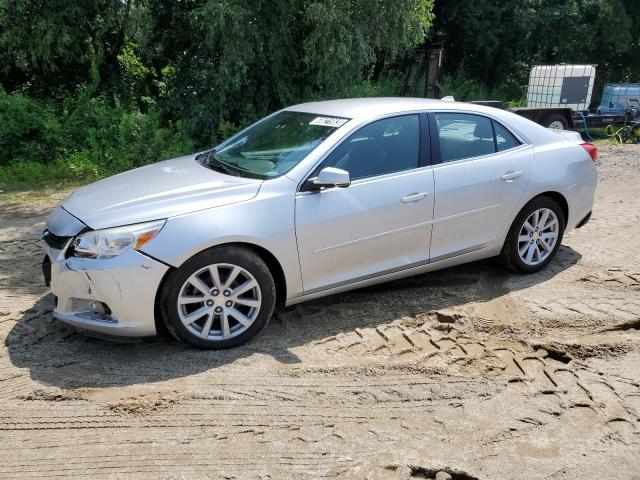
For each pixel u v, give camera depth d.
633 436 3.15
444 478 2.81
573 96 14.34
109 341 3.96
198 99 11.94
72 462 2.87
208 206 3.79
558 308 4.64
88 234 3.66
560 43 22.11
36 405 3.31
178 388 3.48
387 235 4.37
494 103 12.64
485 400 3.45
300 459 2.92
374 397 3.46
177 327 3.74
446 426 3.21
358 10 11.67
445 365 3.81
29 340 4.02
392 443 3.06
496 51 22.45
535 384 3.63
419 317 4.47
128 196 3.96
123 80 13.16
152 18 11.99
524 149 5.09
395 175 4.40
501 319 4.46
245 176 4.20
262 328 4.00
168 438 3.06
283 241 3.95
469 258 4.91
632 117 14.77
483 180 4.75
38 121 10.31
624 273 5.34
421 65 18.48
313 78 12.70
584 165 5.41
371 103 4.76
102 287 3.59
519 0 21.05
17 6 10.32
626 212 7.46
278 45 11.80
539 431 3.18
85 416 3.22
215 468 2.84
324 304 4.64
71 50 11.66
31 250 5.96
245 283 3.89
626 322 4.41
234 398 3.40
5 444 2.99
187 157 5.09
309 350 3.96
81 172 9.84
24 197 8.46
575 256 5.78
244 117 12.17
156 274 3.61
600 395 3.52
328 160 4.20
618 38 21.22
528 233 5.20
